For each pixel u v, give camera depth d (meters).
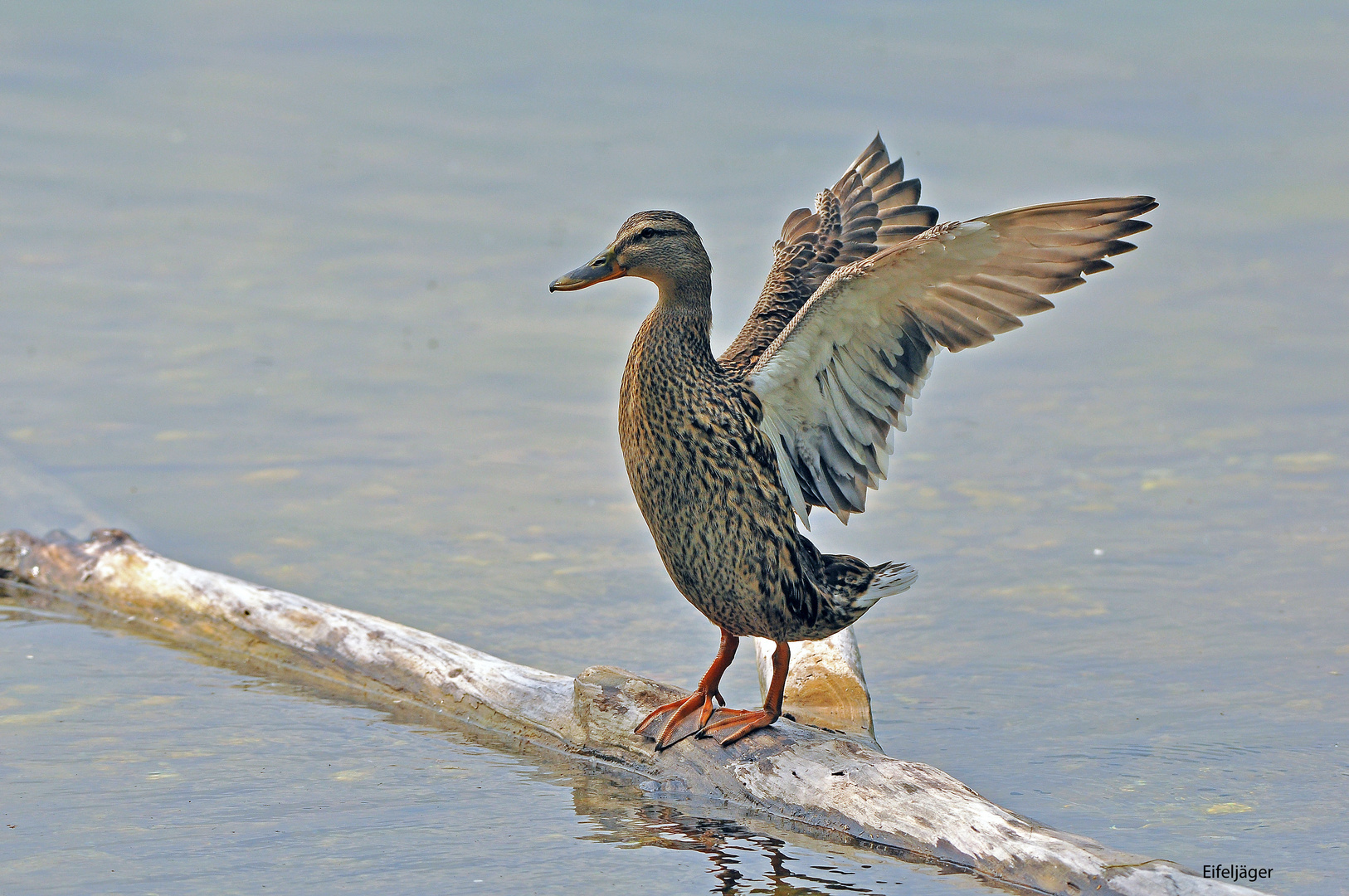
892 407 8.99
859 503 9.23
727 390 8.84
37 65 30.05
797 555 8.86
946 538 13.25
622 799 8.97
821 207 10.76
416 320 19.17
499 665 10.28
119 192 23.50
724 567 8.86
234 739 9.83
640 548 13.24
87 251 21.05
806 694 10.18
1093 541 13.09
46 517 13.54
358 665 10.76
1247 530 13.16
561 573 12.67
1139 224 8.09
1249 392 16.66
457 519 13.77
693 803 8.88
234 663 11.19
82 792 8.98
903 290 8.55
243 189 23.86
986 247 8.23
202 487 14.27
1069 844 7.64
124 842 8.36
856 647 10.66
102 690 10.62
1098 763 9.33
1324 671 10.52
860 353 8.87
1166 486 14.25
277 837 8.46
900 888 7.80
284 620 11.25
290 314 19.20
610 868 8.12
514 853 8.28
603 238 21.95
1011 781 9.12
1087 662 10.82
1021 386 17.28
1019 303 8.52
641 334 8.84
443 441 15.64
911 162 24.58
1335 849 8.17
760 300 10.09
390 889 7.87
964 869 7.89
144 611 11.95
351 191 23.95
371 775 9.31
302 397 16.62
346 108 28.05
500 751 9.70
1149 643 11.10
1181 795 8.88
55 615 12.10
